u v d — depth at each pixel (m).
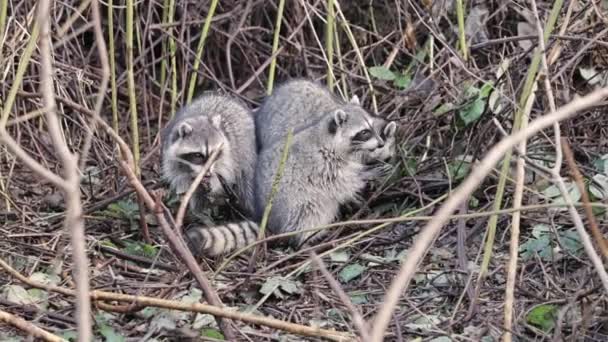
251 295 6.37
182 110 8.48
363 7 9.82
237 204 7.93
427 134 8.11
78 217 3.65
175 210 7.85
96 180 8.19
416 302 6.27
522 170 5.61
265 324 5.31
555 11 6.28
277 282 6.35
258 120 8.38
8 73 7.89
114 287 6.33
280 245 7.32
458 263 6.62
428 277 6.58
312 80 8.68
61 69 8.52
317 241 7.35
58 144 3.69
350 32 8.78
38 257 6.77
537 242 6.70
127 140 9.23
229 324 5.47
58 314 5.90
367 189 7.89
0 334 5.70
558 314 5.59
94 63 9.96
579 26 7.96
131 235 7.35
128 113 9.36
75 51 9.09
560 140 5.65
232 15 9.77
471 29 9.03
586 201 4.82
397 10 9.23
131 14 7.74
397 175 7.88
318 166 7.32
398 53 9.57
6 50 8.13
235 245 6.98
